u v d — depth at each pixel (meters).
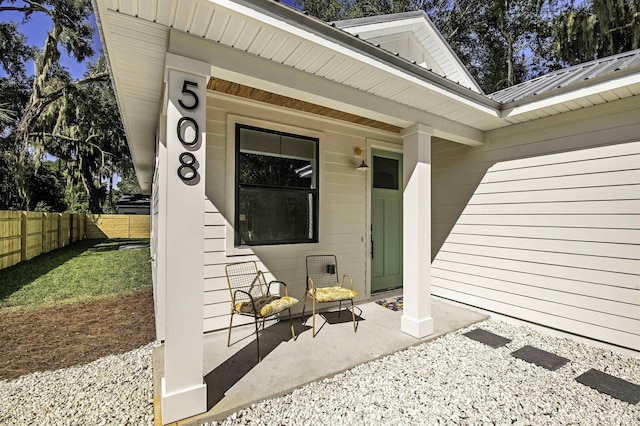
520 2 9.61
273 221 3.80
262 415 2.07
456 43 11.05
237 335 3.31
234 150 3.49
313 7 11.09
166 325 1.94
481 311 4.21
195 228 2.05
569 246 3.39
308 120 4.04
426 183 3.39
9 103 12.62
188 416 1.98
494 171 4.11
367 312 4.09
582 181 3.30
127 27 1.88
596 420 2.06
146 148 5.48
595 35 7.35
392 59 2.54
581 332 3.28
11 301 5.09
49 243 10.21
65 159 14.99
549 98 3.19
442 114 3.49
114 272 7.25
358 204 4.56
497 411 2.14
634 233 2.96
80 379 2.59
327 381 2.47
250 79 2.28
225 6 1.72
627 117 3.00
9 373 2.71
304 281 4.00
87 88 12.05
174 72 2.00
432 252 4.94
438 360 2.85
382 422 2.02
